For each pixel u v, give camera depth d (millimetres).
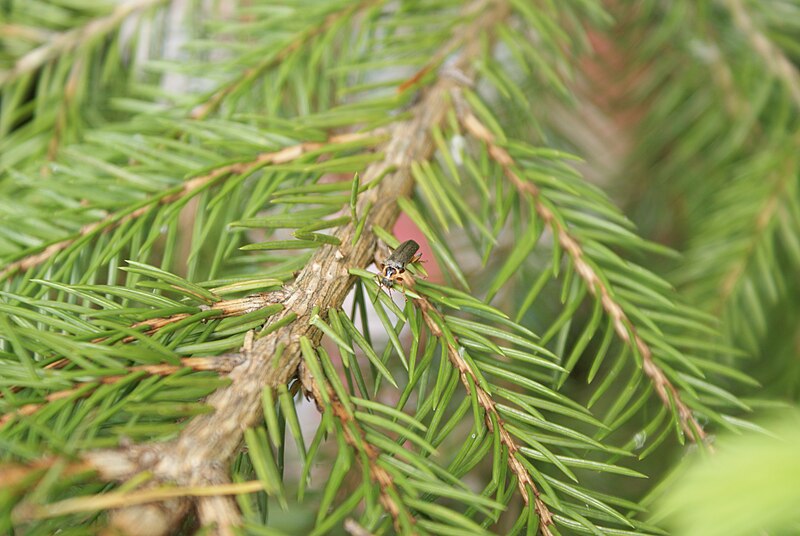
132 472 273
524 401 308
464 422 396
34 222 335
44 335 288
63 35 395
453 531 280
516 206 352
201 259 396
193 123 351
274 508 388
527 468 301
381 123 354
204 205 340
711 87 432
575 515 296
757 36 424
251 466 295
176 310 299
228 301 305
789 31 429
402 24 384
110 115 402
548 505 299
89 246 338
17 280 325
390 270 316
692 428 315
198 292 303
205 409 280
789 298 404
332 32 379
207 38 411
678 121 437
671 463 382
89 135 349
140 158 342
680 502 201
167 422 292
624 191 461
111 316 301
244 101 377
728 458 208
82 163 356
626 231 343
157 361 287
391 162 346
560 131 453
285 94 388
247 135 348
